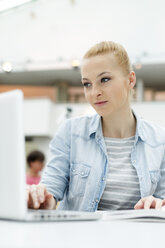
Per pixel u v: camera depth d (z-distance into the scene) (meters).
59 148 1.34
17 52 9.68
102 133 1.31
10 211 0.64
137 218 0.77
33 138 9.25
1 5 8.45
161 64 8.71
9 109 0.62
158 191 1.31
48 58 9.52
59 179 1.26
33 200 0.88
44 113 9.10
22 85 11.34
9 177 0.64
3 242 0.40
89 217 0.72
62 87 10.63
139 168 1.25
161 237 0.51
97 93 1.17
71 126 1.38
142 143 1.31
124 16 8.83
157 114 8.62
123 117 1.27
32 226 0.58
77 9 9.23
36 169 3.95
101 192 1.24
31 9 9.41
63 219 0.67
